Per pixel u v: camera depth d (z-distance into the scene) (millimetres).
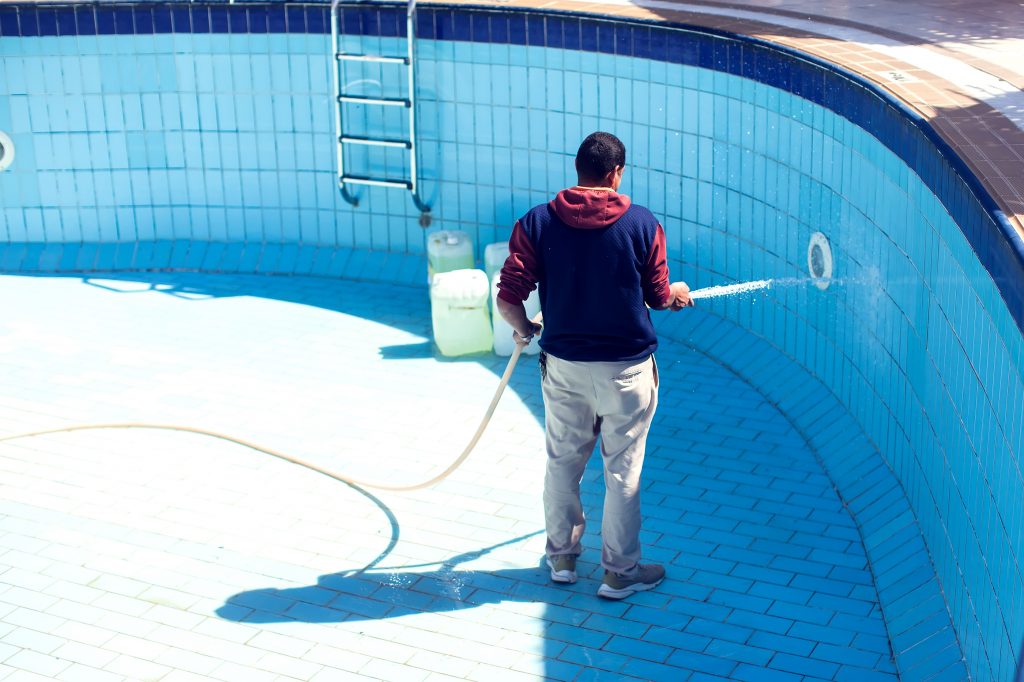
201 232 9594
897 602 5191
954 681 4578
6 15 9156
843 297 6484
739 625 5156
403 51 8812
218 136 9398
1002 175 4535
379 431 6930
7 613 5312
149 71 9273
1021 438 3869
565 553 5438
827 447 6523
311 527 5977
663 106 7820
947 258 4883
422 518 6043
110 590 5473
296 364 7820
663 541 5797
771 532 5855
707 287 7980
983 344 4355
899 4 8344
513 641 5082
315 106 9172
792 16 7910
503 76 8531
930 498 5250
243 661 4973
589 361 4996
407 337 8266
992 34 7285
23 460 6629
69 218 9594
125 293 9039
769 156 7117
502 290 5059
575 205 4855
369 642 5090
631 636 5102
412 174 8922
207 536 5902
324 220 9461
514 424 6992
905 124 5418
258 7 9000
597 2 8523
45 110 9391
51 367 7766
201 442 6824
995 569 4191
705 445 6699
